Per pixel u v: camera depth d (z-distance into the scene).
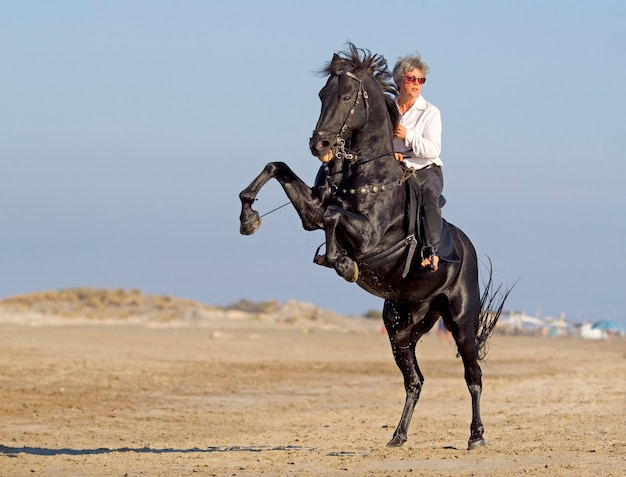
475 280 13.86
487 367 33.69
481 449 13.47
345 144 12.40
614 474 11.12
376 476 11.20
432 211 12.70
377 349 42.91
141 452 13.80
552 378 28.06
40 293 72.31
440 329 51.56
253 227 12.02
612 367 33.22
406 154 13.14
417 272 12.91
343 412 20.02
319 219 12.34
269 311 75.19
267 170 12.13
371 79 12.45
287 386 25.61
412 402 14.14
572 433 15.37
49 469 12.10
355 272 11.76
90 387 23.48
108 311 69.62
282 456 13.15
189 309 71.38
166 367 29.62
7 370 25.86
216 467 12.20
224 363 32.19
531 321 64.69
